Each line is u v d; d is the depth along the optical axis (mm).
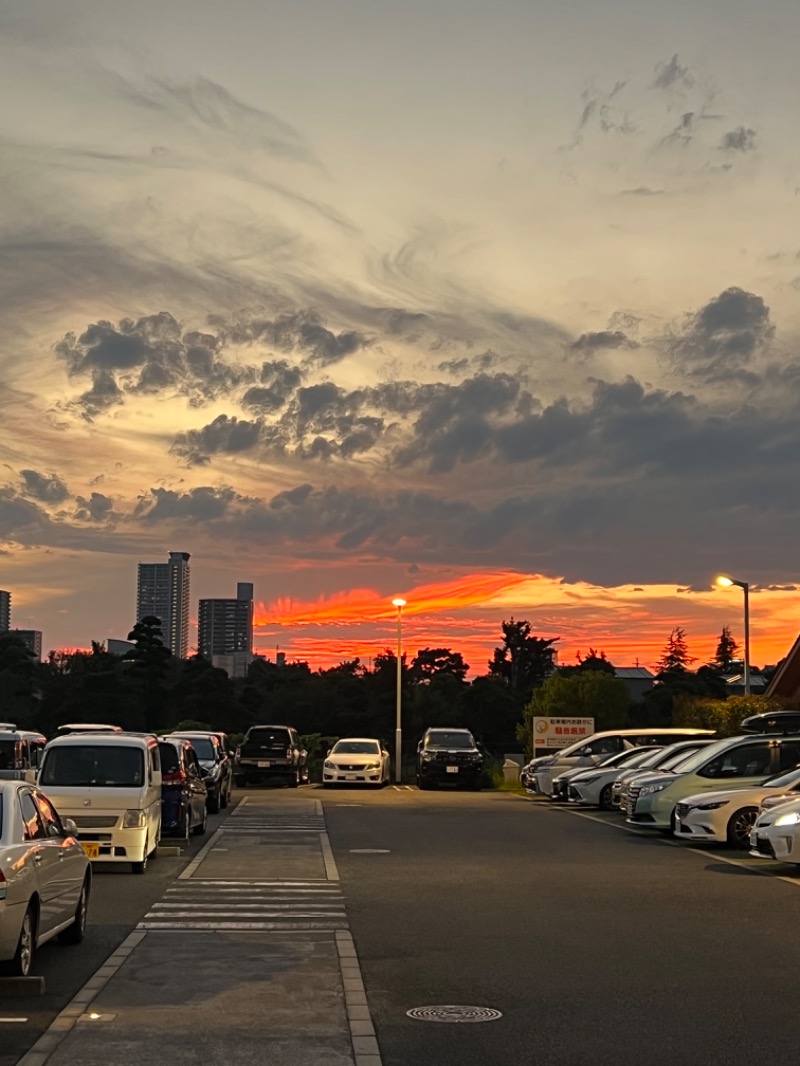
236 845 23859
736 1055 8516
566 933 13758
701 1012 9859
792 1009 9969
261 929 14016
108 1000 10242
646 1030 9258
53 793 19219
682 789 25797
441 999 10367
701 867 20359
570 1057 8484
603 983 11016
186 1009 9906
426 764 45938
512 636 109188
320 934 13672
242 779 48406
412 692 89312
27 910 10781
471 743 47625
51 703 73812
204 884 18000
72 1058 8344
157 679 78312
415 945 12984
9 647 77812
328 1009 9930
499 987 10852
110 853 19000
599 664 104938
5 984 10430
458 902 16234
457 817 31578
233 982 11008
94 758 20031
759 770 26016
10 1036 9039
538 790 39719
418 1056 8523
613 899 16531
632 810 27719
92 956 12367
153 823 20250
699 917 14953
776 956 12320
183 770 24297
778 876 19172
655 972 11508
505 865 20531
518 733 62656
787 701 42219
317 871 19594
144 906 15828
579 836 26094
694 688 77875
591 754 39562
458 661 110062
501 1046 8797
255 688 92875
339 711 87438
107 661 78250
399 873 19375
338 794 42469
